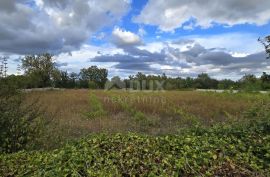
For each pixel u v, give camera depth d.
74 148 5.72
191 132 6.93
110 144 5.83
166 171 4.80
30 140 7.20
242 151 5.81
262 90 22.70
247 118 7.39
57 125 11.05
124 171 4.83
